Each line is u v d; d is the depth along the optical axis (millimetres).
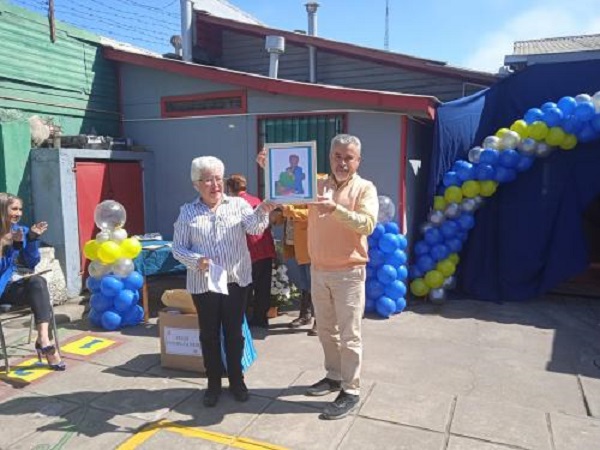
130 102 7695
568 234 6445
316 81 9914
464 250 6949
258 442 3125
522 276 6703
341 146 3299
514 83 6688
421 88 9289
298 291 6398
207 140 7199
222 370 3867
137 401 3648
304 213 5043
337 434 3199
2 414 3463
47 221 6117
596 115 5797
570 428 3250
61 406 3574
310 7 11648
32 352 4578
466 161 6480
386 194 6254
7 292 4113
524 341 5145
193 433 3227
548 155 6316
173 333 4164
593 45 10930
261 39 10430
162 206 7559
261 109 6836
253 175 6973
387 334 5285
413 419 3361
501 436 3158
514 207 6652
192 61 10117
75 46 7082
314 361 4465
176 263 5641
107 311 5234
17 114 6238
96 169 6504
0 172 5855
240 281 3477
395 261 5867
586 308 6426
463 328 5535
